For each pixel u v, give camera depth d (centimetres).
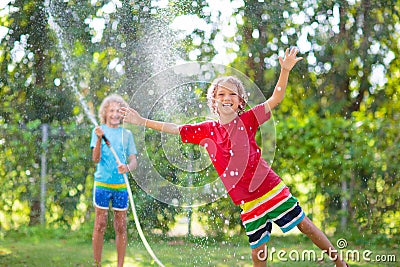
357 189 520
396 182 520
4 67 561
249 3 585
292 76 582
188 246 455
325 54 593
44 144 534
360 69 589
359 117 553
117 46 550
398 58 595
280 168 525
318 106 582
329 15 597
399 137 527
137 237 475
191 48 546
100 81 555
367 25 598
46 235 479
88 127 539
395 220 505
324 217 517
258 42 584
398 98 584
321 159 523
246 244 467
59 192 524
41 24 567
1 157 530
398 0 599
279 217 312
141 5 553
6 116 552
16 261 382
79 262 384
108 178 375
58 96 561
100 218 376
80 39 561
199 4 554
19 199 522
